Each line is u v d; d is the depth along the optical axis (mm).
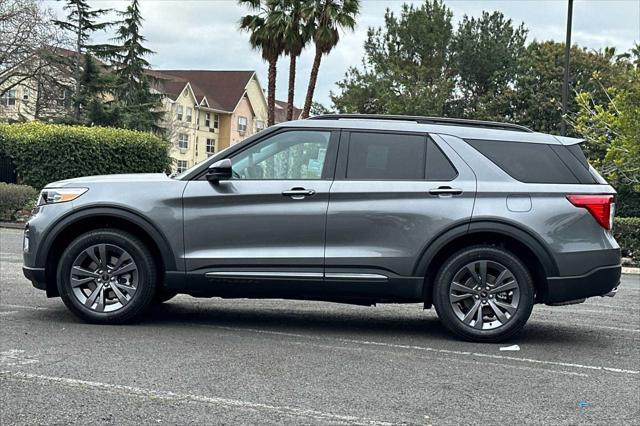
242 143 6879
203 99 69250
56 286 7039
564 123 23125
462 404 4773
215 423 4273
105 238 6809
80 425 4180
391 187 6648
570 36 22953
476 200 6609
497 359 6086
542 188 6660
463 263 6633
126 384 4980
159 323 7117
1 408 4426
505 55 51875
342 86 51688
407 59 51594
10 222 21734
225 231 6707
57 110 41781
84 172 24688
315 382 5180
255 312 8016
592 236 6645
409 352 6230
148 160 26469
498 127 7070
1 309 7551
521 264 6590
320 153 6809
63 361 5516
